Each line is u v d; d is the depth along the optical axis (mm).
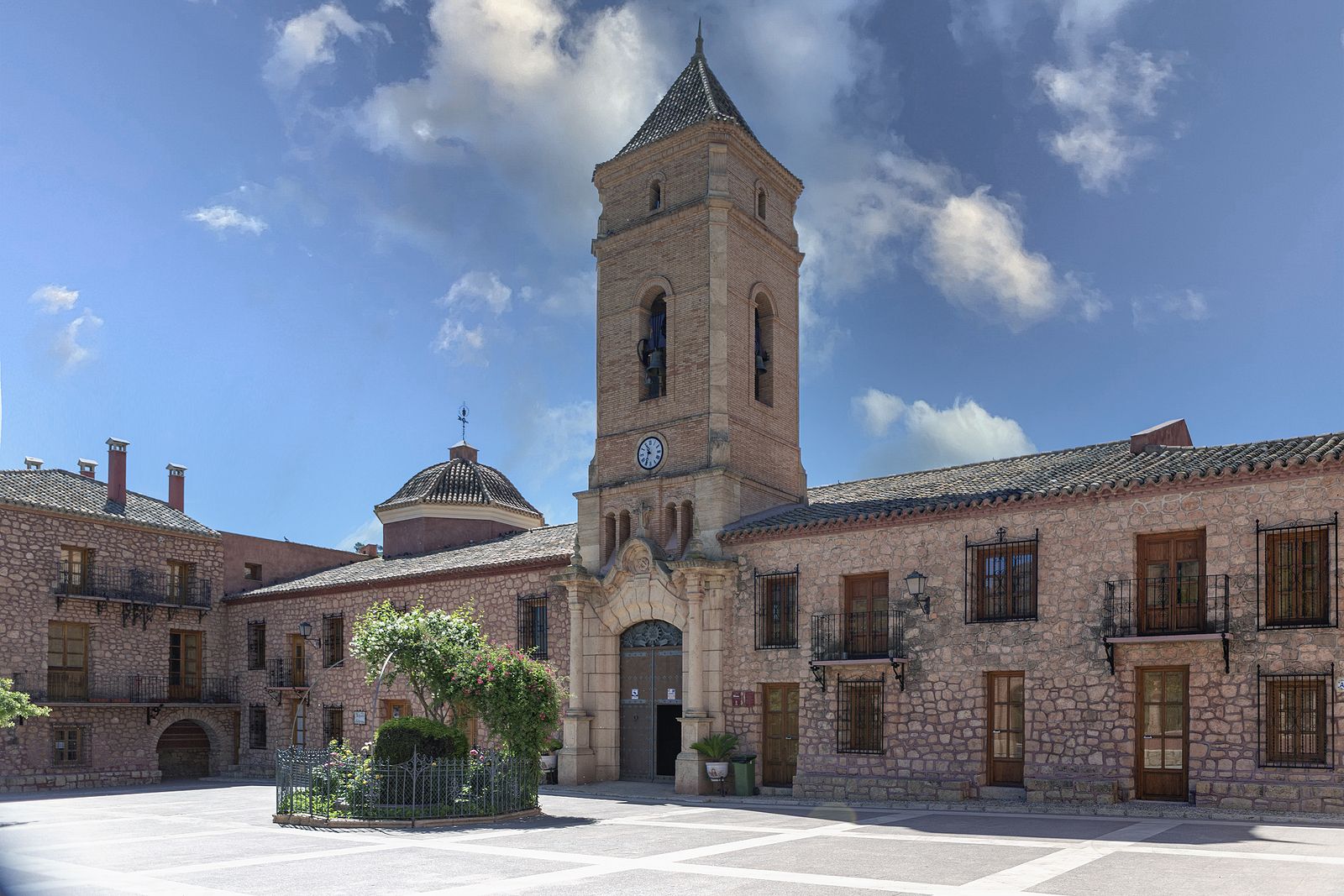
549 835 16750
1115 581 20516
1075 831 16188
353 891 11656
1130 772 19875
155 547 37844
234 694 39062
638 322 29297
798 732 24469
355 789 19016
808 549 24891
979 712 21844
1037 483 22828
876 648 23672
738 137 28703
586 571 28250
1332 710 17922
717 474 26578
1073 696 20703
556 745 26984
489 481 41281
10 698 25938
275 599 38344
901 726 22828
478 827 17969
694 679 25609
